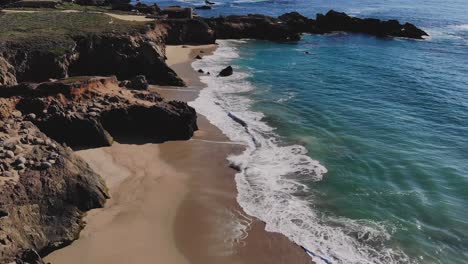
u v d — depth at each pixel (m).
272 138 37.31
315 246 23.62
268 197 28.28
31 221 22.94
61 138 33.50
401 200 28.31
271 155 34.16
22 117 33.09
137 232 24.58
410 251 23.52
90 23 57.06
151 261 22.48
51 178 24.94
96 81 38.72
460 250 23.81
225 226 25.36
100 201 26.47
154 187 29.08
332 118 42.19
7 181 23.70
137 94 39.50
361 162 33.28
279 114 42.75
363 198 28.44
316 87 52.22
